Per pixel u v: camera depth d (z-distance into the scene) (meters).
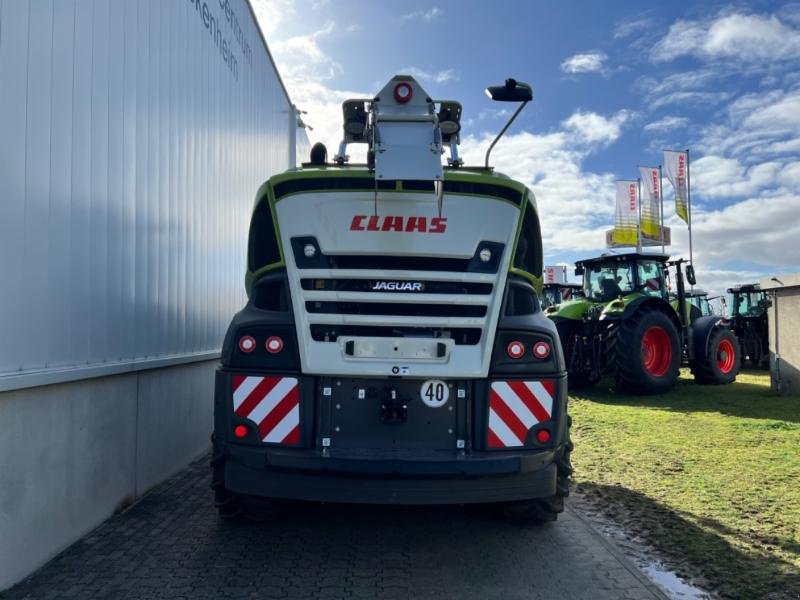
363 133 4.42
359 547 3.99
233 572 3.56
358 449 3.60
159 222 5.18
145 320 4.91
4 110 3.16
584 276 13.05
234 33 7.41
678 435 7.14
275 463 3.41
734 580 3.47
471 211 3.79
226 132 7.11
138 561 3.69
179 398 5.76
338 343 3.62
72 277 3.82
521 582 3.48
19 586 3.33
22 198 3.32
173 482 5.37
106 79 4.19
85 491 4.05
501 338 3.72
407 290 3.70
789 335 10.01
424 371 3.61
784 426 7.57
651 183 22.83
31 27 3.37
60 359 3.70
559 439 3.73
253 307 3.81
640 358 10.25
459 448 3.64
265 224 3.96
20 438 3.37
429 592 3.35
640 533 4.21
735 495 4.96
